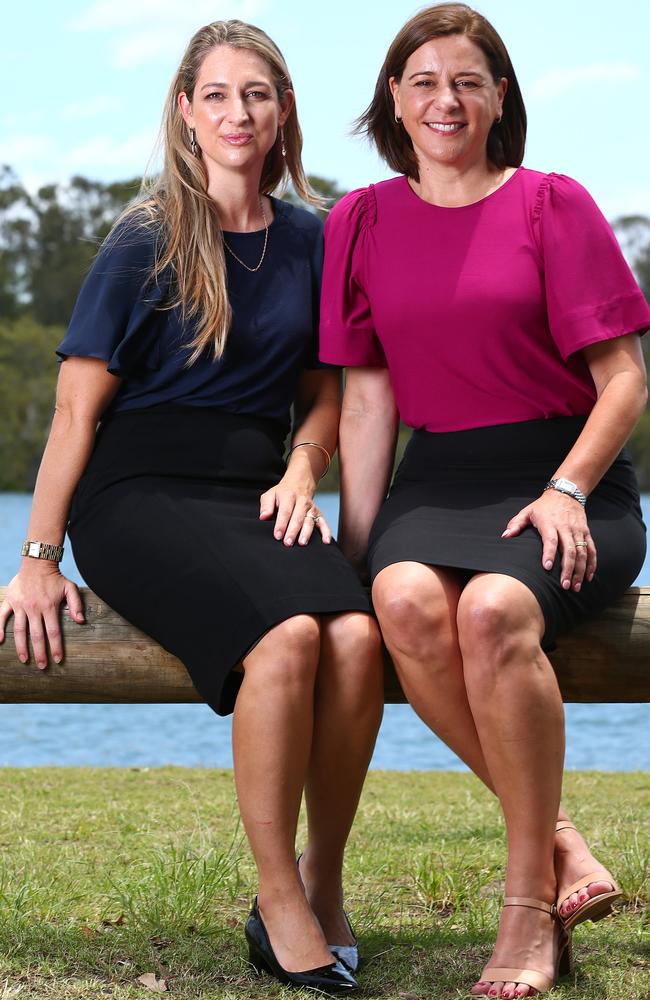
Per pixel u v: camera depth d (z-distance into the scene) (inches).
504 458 109.0
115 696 107.9
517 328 108.0
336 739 99.3
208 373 110.9
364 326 115.6
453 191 112.3
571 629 103.2
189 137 116.9
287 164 122.7
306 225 120.3
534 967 92.4
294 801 96.0
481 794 200.7
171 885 119.5
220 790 199.2
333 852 103.5
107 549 106.1
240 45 114.4
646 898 123.8
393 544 102.7
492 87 110.7
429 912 120.3
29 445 2970.0
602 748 422.3
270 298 114.8
